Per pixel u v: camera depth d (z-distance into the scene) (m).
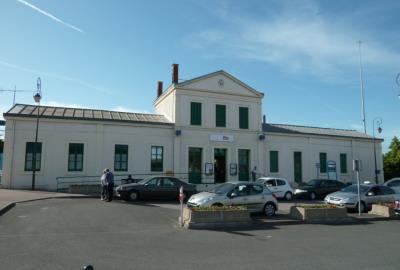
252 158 30.14
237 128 29.78
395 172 45.34
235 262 7.77
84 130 25.08
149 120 28.16
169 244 9.55
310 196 25.89
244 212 12.91
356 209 17.97
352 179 35.62
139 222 12.94
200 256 8.27
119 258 7.93
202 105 28.78
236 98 30.09
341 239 10.68
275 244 9.80
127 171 25.95
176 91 28.03
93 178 24.84
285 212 16.95
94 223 12.36
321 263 7.76
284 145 32.44
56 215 13.67
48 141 24.09
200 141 28.39
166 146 27.44
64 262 7.47
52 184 23.84
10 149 23.22
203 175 28.25
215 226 12.36
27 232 10.59
